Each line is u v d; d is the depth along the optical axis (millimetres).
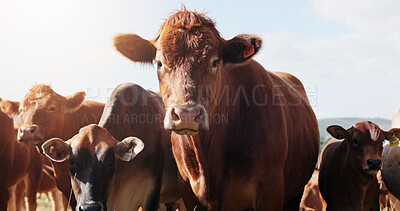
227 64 4441
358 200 6750
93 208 4676
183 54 3906
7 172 7242
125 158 5191
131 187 5910
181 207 7152
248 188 4656
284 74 7027
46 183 10109
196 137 4453
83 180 4840
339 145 7184
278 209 4812
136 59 4551
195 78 3838
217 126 4551
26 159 8688
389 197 9219
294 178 5656
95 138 5090
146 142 6250
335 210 6957
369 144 6543
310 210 9930
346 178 6777
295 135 5508
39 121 6676
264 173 4707
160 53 4027
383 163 8148
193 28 4051
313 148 6117
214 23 4316
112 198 5453
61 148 5043
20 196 9477
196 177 4789
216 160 4648
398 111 8664
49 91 6910
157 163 6398
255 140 4672
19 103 7273
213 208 4648
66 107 7094
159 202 6816
